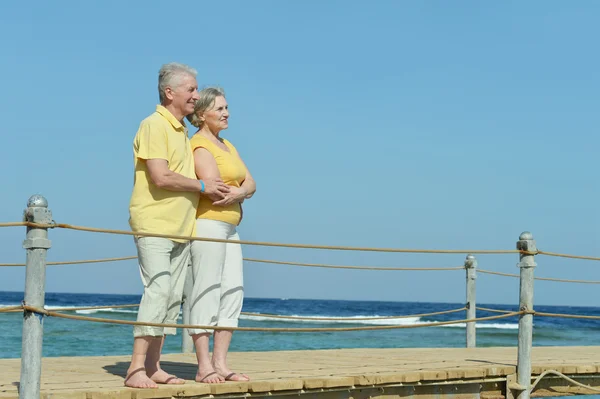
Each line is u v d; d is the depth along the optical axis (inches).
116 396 184.2
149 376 205.9
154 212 198.1
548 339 1206.9
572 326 1530.5
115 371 238.8
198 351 211.6
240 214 219.5
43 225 166.9
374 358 302.7
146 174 199.6
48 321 1063.0
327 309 2513.5
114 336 868.0
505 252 260.2
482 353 335.9
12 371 239.6
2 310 163.8
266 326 1471.5
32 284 167.3
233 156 218.2
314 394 222.5
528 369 266.8
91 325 1008.9
